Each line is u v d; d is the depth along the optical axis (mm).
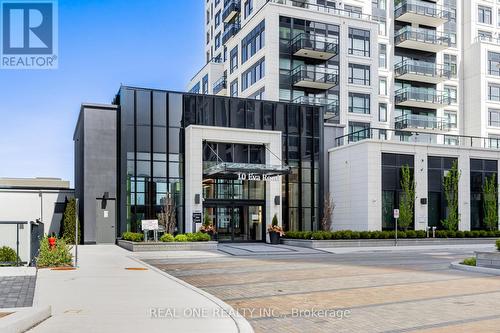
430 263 20203
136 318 8695
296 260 21547
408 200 33750
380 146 33875
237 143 33312
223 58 60812
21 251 29703
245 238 32969
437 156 35875
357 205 34281
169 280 13945
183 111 32500
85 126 31703
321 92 44281
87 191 31328
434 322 8945
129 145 31031
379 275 15898
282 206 34406
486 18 55781
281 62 43000
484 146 39750
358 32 46188
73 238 30750
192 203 31016
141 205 30922
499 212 37219
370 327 8570
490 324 8781
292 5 46750
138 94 31531
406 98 49531
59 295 11156
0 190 35125
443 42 51312
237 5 57062
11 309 8562
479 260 17453
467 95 54062
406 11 50219
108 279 14086
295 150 35344
